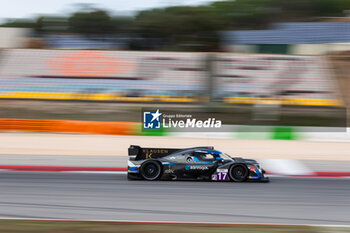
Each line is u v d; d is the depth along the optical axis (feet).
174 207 57.82
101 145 137.39
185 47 365.40
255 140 153.99
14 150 124.16
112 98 246.88
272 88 259.60
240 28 367.04
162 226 47.21
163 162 78.74
